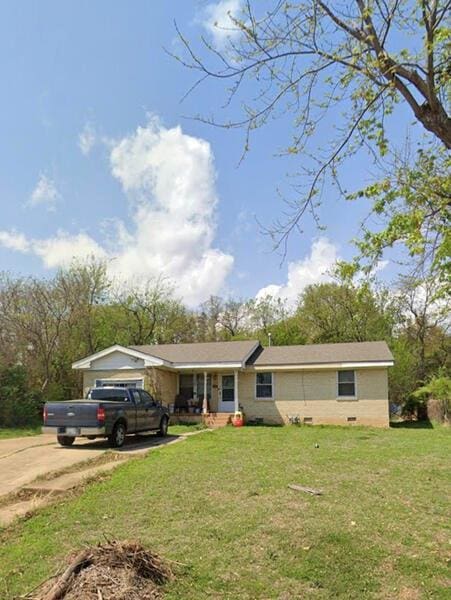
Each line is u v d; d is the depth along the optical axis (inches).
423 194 201.0
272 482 347.3
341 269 226.5
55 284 1147.3
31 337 1077.8
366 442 581.0
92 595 164.9
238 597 182.9
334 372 883.4
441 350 1187.3
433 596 185.2
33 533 253.3
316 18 199.9
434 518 269.6
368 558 216.5
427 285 238.2
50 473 394.0
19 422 854.5
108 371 906.1
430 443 572.4
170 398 934.4
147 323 1408.7
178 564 206.2
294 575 200.7
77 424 537.3
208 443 565.3
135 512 282.5
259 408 911.0
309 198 232.7
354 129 219.8
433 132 190.4
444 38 173.5
